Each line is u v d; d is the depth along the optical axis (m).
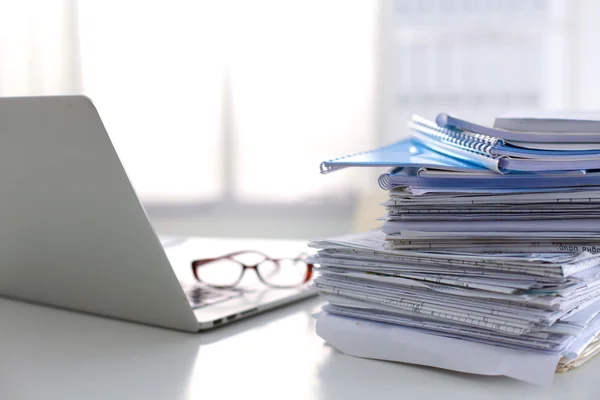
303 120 3.43
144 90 3.55
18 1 3.60
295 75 3.42
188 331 0.81
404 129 3.37
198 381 0.65
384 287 0.72
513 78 3.30
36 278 0.90
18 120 0.74
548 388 0.63
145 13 3.52
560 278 0.62
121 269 0.79
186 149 3.55
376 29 3.32
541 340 0.64
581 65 3.23
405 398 0.60
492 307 0.65
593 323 0.72
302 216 3.46
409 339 0.69
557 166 0.64
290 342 0.78
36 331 0.82
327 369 0.68
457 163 0.69
